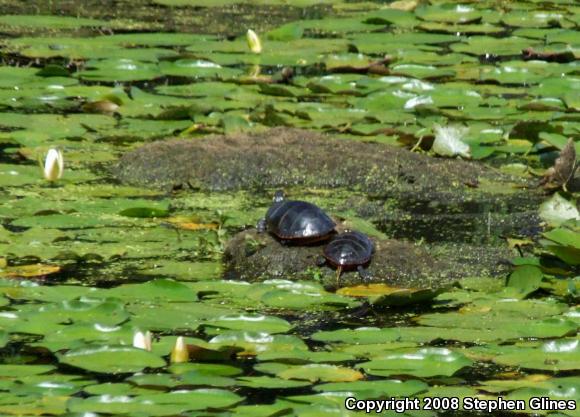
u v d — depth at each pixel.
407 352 15.23
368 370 14.79
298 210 19.52
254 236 19.77
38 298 17.14
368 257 18.92
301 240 19.23
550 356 15.44
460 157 26.31
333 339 15.97
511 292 18.22
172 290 17.52
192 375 14.38
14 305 16.86
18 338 15.85
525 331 16.39
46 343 15.38
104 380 14.38
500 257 20.08
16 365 14.84
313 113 29.00
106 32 37.97
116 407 13.38
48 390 13.98
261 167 24.64
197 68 33.19
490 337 16.17
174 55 33.56
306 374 14.63
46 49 34.50
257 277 18.92
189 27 39.38
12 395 13.79
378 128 27.67
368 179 24.52
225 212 22.16
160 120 28.33
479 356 15.42
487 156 26.88
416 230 21.56
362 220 21.05
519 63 34.75
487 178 25.05
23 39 36.12
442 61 35.12
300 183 24.38
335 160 25.02
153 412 13.30
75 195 22.78
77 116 28.38
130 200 22.39
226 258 19.75
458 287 18.48
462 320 16.84
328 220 19.53
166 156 24.80
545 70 34.09
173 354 14.97
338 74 33.12
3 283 17.62
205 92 30.98
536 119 29.11
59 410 13.36
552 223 21.38
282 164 24.77
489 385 14.64
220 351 15.09
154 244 20.23
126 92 30.92
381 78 32.31
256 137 26.03
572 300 18.08
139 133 27.16
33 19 39.06
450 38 38.50
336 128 27.83
